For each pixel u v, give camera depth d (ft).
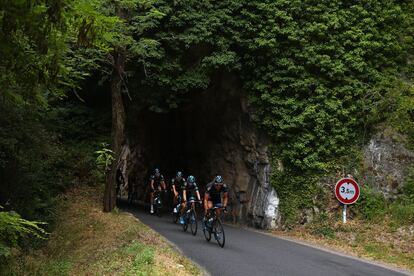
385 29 56.90
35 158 42.78
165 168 99.81
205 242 40.01
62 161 63.72
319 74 54.80
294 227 50.67
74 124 76.95
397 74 55.88
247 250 36.55
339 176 51.37
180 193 54.60
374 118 52.34
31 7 13.14
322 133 52.42
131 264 27.55
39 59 15.21
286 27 54.90
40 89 17.48
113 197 51.72
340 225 46.83
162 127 93.45
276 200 53.62
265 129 56.34
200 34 54.85
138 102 67.41
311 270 29.84
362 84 54.13
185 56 58.44
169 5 55.01
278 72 54.95
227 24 56.24
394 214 45.09
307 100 54.03
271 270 28.91
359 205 47.98
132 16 46.42
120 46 42.45
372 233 43.88
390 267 34.19
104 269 27.99
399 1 58.90
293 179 52.85
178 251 33.94
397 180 48.60
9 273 29.12
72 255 34.91
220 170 70.64
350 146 52.95
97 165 67.62
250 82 57.36
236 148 64.80
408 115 51.55
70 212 49.85
